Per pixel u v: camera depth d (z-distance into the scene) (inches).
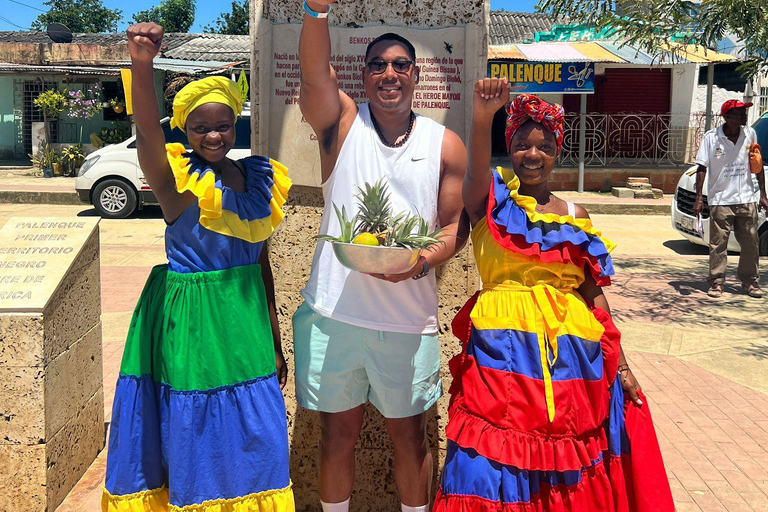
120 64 778.8
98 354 159.8
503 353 104.0
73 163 743.1
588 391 105.2
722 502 144.5
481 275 110.4
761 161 304.8
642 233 490.0
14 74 774.5
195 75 738.2
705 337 255.4
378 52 106.3
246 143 487.2
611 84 758.5
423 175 108.2
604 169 675.4
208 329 102.3
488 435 103.3
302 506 136.7
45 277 135.4
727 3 295.0
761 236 382.9
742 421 184.5
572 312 105.5
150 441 105.6
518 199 106.2
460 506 103.3
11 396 129.7
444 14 129.5
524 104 105.7
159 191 102.9
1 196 590.6
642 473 109.4
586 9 324.5
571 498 103.0
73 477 145.4
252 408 104.3
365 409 133.4
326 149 112.3
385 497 136.0
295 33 129.4
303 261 133.9
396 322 106.7
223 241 103.3
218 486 103.3
